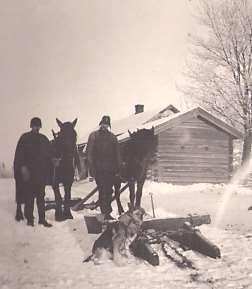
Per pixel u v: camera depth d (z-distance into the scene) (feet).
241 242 22.63
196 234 21.29
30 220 25.66
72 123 27.99
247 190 54.03
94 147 26.84
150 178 62.18
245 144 67.62
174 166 63.00
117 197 28.07
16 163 25.94
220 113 70.64
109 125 27.32
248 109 67.82
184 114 62.39
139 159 26.84
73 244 22.30
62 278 17.28
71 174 27.58
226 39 69.10
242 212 32.60
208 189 56.54
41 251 20.94
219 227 26.09
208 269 18.51
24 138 25.99
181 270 18.39
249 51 68.08
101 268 18.60
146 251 19.49
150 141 27.20
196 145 64.23
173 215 28.76
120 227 20.51
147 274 17.83
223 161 65.26
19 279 17.12
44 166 26.30
